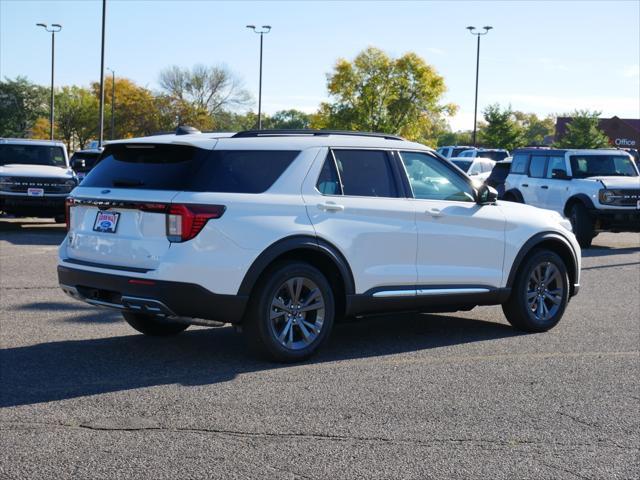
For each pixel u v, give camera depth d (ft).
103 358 22.20
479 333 26.78
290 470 14.21
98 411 17.37
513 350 24.17
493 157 127.24
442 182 25.22
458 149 146.72
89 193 22.11
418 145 25.03
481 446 15.65
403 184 24.16
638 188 56.44
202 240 20.36
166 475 13.88
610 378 20.95
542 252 26.96
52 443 15.34
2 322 26.78
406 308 24.22
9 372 20.51
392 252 23.53
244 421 16.87
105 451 14.97
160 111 284.20
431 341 25.35
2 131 328.49
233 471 14.11
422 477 14.02
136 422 16.67
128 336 25.17
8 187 56.85
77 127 331.57
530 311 26.76
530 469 14.51
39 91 330.95
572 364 22.44
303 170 22.20
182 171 20.98
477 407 18.17
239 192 21.09
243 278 20.79
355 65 234.17
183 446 15.31
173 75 283.38
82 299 22.29
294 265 21.66
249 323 21.40
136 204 20.89
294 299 21.89
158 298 20.33
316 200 22.21
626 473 14.40
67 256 22.88
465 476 14.11
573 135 216.13
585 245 57.82
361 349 24.06
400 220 23.68
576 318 29.73
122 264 21.20
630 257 50.88
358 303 22.97
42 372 20.57
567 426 16.97
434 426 16.79
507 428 16.75
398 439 15.94
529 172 63.82
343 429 16.48
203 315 20.66
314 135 23.08
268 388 19.42
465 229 25.11
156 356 22.58
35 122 329.93
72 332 25.54
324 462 14.64
